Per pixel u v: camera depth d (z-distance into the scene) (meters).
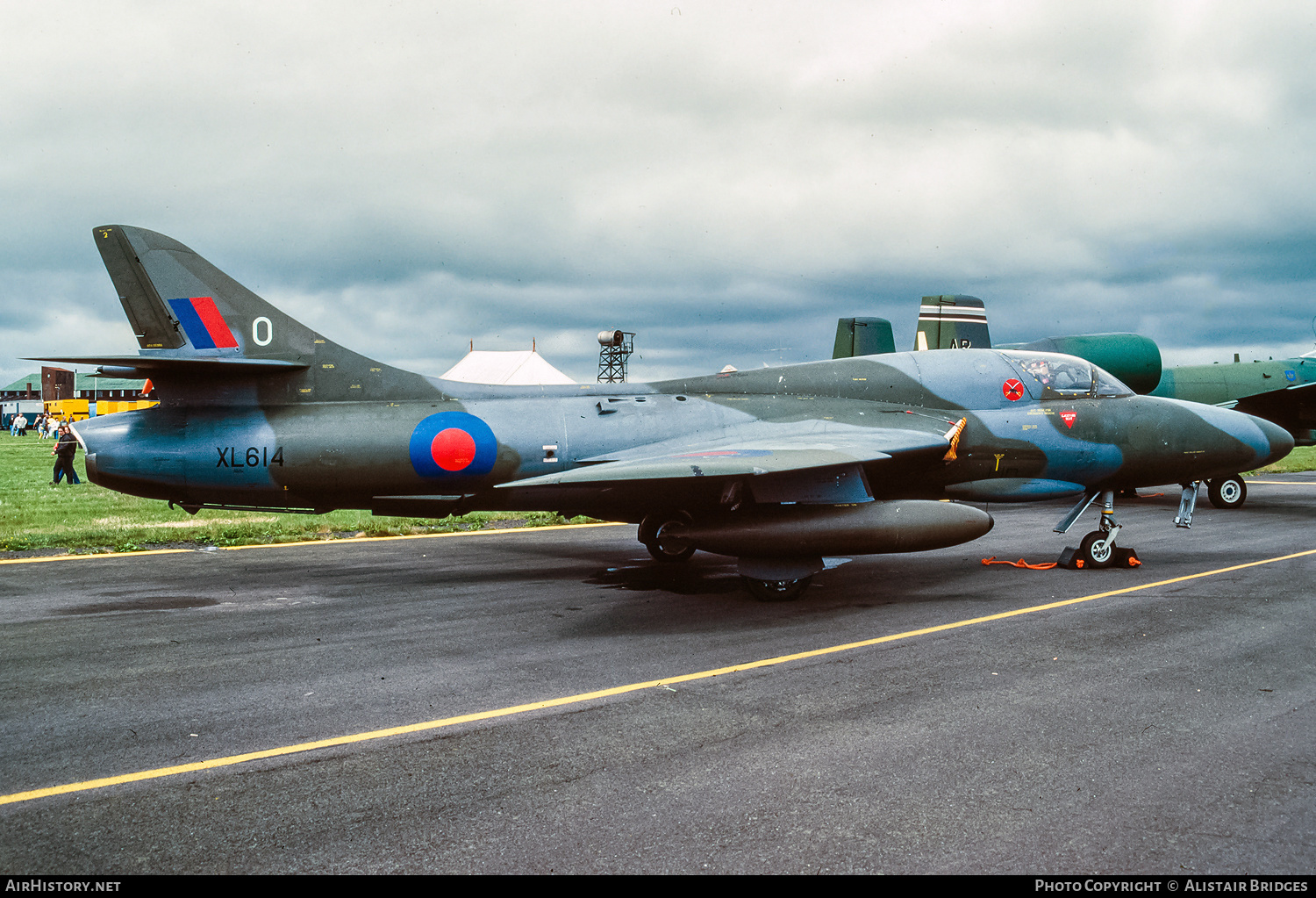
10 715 5.07
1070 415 10.46
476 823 3.66
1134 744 4.50
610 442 9.88
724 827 3.61
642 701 5.29
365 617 7.80
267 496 9.70
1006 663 6.07
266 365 9.63
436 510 10.13
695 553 11.83
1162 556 11.11
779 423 10.20
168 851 3.45
